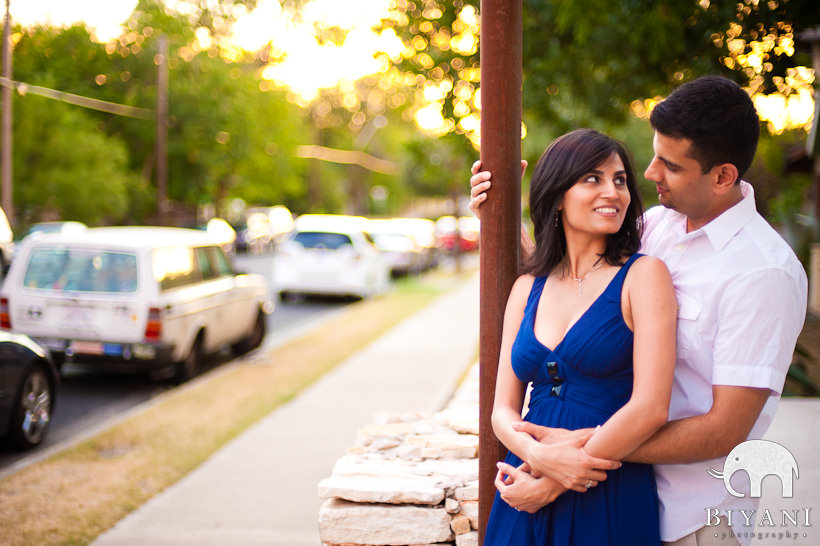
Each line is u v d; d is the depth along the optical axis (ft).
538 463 6.46
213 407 24.30
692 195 6.33
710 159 6.14
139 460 18.70
